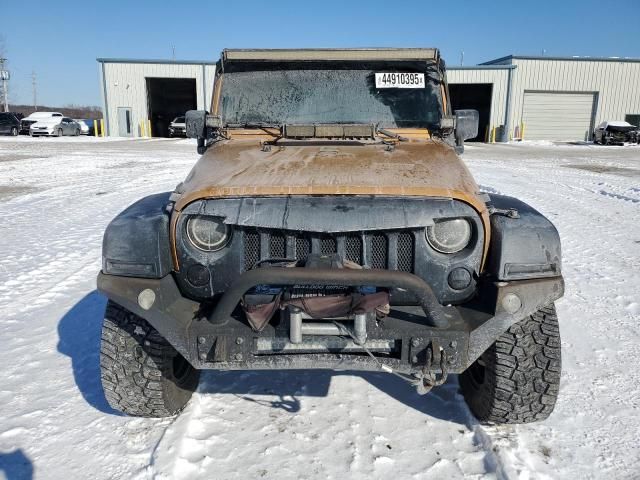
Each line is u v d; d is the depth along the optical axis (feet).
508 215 8.30
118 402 9.16
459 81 110.32
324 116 11.73
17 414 9.83
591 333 13.32
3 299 15.61
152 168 48.39
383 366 7.63
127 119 113.60
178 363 10.00
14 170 46.09
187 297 8.41
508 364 8.48
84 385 10.87
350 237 7.92
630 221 27.22
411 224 7.75
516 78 110.52
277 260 7.93
